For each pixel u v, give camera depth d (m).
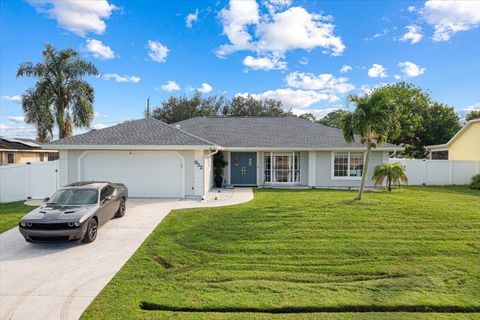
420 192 16.44
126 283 5.64
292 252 7.25
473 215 10.21
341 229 8.88
